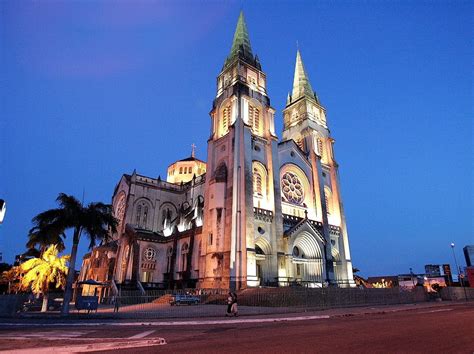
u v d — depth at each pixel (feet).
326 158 219.20
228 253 141.18
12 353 31.65
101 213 108.47
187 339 41.19
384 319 63.57
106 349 34.14
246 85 183.73
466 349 31.73
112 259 190.08
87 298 97.50
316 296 116.67
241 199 150.10
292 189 187.42
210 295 123.75
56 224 101.30
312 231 167.94
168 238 187.83
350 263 194.49
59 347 34.50
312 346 34.24
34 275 121.19
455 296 173.68
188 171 267.80
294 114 232.73
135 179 215.72
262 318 70.79
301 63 253.03
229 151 164.35
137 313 89.92
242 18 224.33
